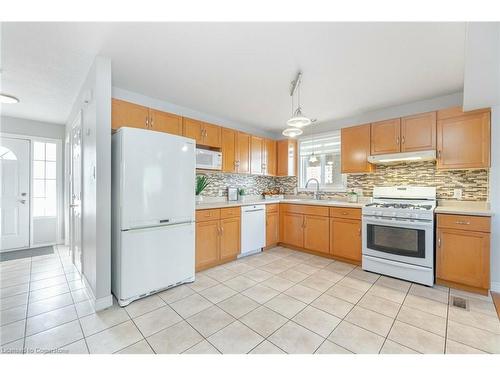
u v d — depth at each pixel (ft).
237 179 13.89
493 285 7.68
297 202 12.37
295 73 7.63
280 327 5.75
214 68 7.30
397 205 9.68
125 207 6.76
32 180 12.57
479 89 6.59
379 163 11.12
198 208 9.36
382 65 7.08
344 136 11.48
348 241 10.32
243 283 8.35
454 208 8.55
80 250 8.70
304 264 10.37
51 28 5.32
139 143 7.06
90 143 7.19
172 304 6.86
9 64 6.86
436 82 8.23
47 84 8.14
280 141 14.94
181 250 8.13
